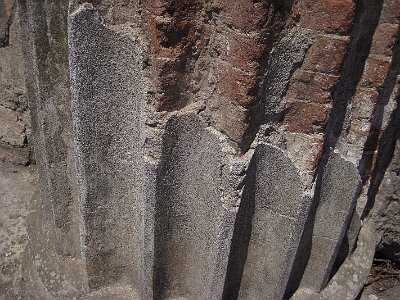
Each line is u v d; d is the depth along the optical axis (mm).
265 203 2117
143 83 1858
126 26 1795
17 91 3219
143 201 2141
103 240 2410
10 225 3119
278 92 1836
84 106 1952
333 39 1689
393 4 1762
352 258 2701
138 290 2561
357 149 2129
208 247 2238
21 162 3537
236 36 1660
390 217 2812
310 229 2322
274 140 1957
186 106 1912
